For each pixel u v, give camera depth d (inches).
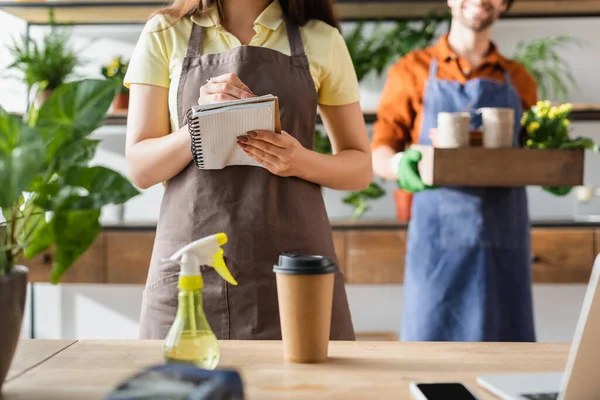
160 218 64.2
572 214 137.4
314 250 62.4
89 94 33.4
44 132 32.1
